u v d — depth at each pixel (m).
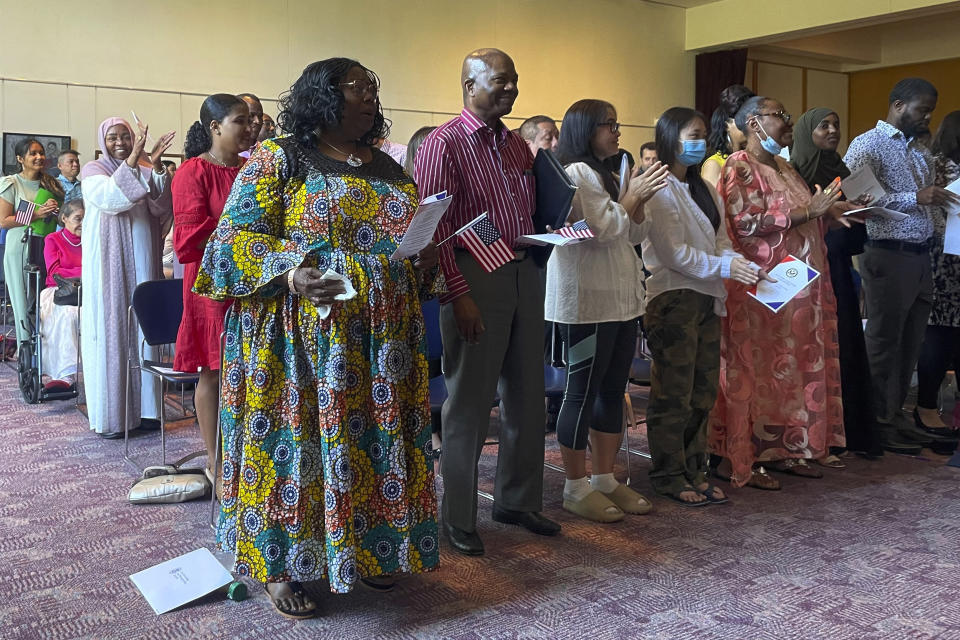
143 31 9.03
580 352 3.22
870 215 4.14
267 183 2.35
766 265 3.69
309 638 2.36
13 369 6.66
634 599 2.58
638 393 5.71
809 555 2.92
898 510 3.38
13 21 8.36
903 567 2.81
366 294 2.38
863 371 4.12
